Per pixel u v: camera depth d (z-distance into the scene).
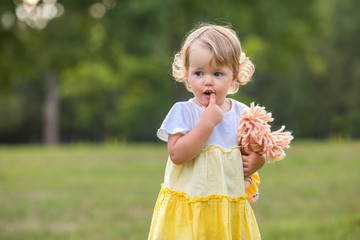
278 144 2.67
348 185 9.24
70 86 34.03
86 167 12.97
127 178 10.77
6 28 16.62
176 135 2.60
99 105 38.34
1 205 7.31
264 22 21.67
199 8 22.11
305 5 23.17
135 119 36.22
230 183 2.61
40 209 7.02
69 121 43.81
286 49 23.69
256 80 36.81
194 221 2.51
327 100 33.53
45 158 15.66
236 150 2.65
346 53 31.95
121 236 5.38
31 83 40.53
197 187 2.54
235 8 20.30
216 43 2.56
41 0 16.58
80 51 18.72
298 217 6.45
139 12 18.25
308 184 9.54
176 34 23.83
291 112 35.91
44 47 18.84
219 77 2.58
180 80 2.87
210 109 2.53
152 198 8.08
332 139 27.05
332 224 5.61
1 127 41.12
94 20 18.72
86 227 5.86
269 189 8.96
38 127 43.50
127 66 26.31
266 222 6.18
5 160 14.97
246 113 2.67
